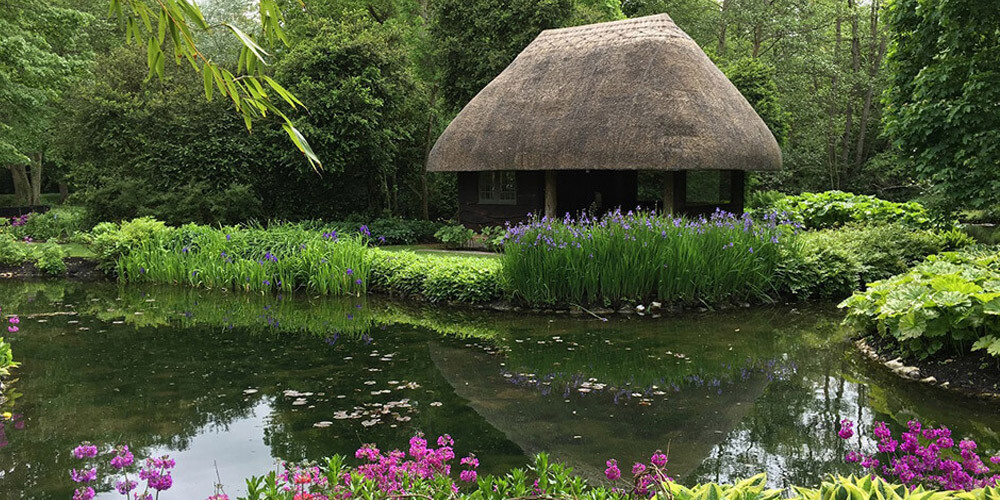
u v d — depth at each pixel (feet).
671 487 7.55
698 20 92.84
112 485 12.24
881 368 20.12
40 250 44.47
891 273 34.06
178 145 50.93
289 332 25.89
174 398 17.56
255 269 36.50
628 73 40.52
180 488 12.05
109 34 77.82
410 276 34.04
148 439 14.64
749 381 18.80
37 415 16.28
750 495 6.87
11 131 58.75
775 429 14.88
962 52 34.47
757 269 30.86
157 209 48.34
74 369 20.49
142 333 25.70
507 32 55.47
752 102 62.95
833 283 32.53
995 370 17.94
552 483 8.95
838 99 85.46
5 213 69.77
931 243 36.55
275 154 51.88
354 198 57.77
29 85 55.52
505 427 15.10
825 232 40.65
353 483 8.56
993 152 33.14
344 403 17.03
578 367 20.44
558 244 29.99
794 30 83.66
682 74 39.83
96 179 54.75
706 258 30.25
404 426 15.24
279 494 8.86
